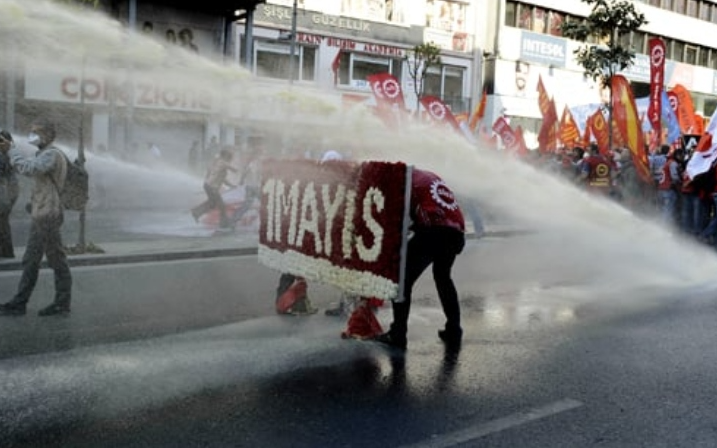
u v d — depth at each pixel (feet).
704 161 39.83
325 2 85.92
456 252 20.89
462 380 17.54
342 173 20.43
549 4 114.83
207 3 66.13
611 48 81.87
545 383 17.48
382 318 23.82
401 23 93.20
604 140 65.21
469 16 103.30
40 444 13.17
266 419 14.70
